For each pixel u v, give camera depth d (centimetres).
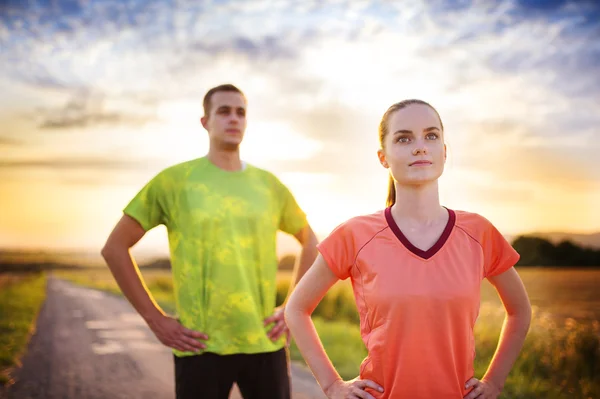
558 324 670
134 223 358
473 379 216
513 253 229
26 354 1032
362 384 216
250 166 373
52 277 8119
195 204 350
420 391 207
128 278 353
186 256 348
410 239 217
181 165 363
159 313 350
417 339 208
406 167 218
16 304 2200
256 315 349
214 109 360
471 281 213
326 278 233
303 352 235
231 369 341
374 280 215
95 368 882
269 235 364
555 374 614
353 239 226
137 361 941
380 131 231
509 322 234
